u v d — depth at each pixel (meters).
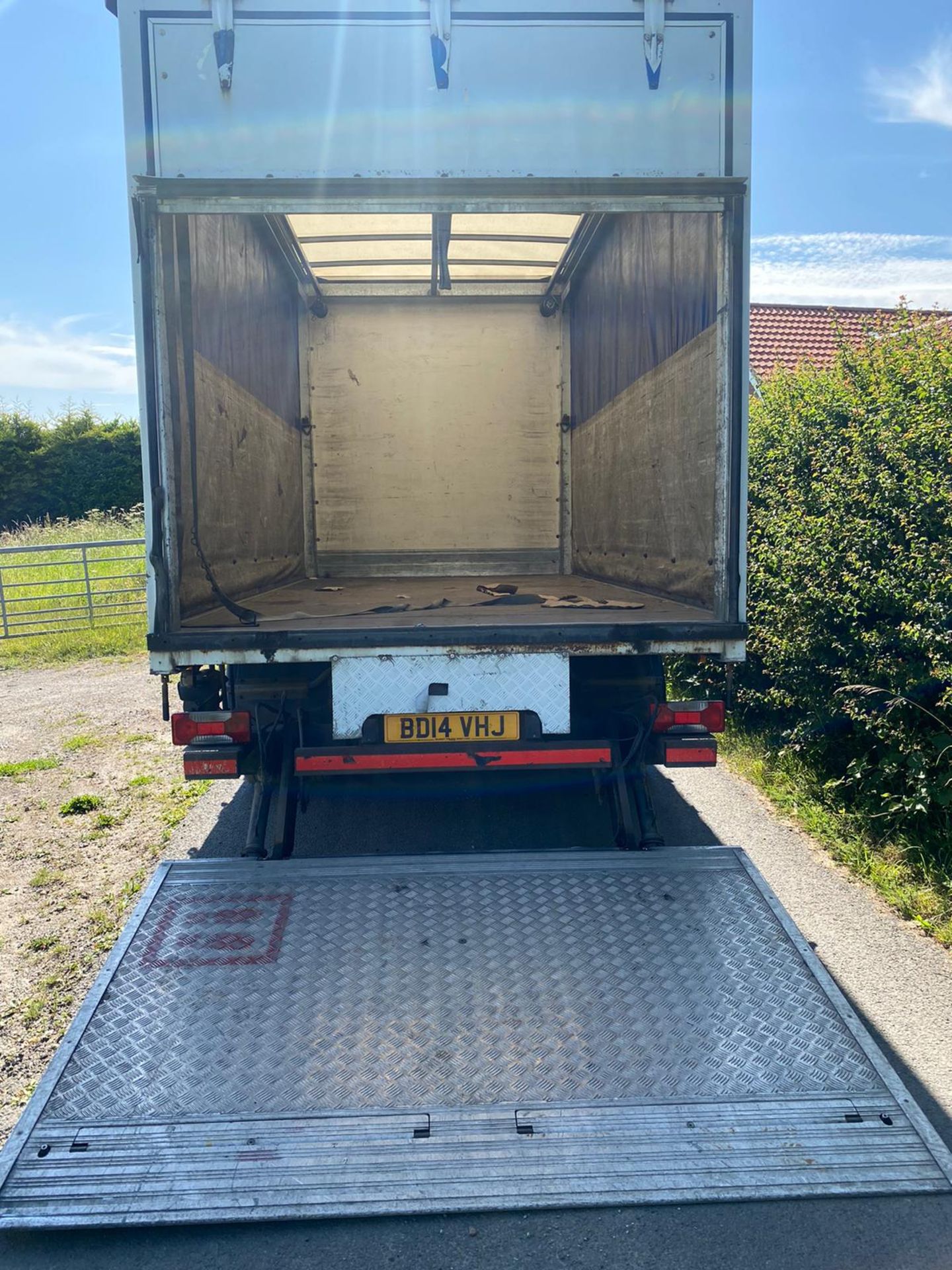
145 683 8.74
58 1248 2.12
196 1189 2.14
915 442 4.50
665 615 3.81
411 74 3.13
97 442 25.94
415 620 3.72
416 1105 2.34
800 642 4.91
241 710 3.64
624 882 3.35
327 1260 2.07
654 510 4.64
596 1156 2.22
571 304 6.71
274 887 3.31
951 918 3.57
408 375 6.77
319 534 6.79
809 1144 2.25
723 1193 2.15
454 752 3.47
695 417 3.96
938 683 4.13
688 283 4.03
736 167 3.24
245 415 4.82
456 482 6.82
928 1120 2.44
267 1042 2.55
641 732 3.71
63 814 4.95
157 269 3.20
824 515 4.88
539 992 2.74
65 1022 3.02
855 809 4.58
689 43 3.19
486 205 3.17
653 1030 2.60
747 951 2.95
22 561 15.40
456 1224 2.16
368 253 5.95
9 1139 2.26
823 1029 2.61
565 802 5.05
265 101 3.12
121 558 12.09
